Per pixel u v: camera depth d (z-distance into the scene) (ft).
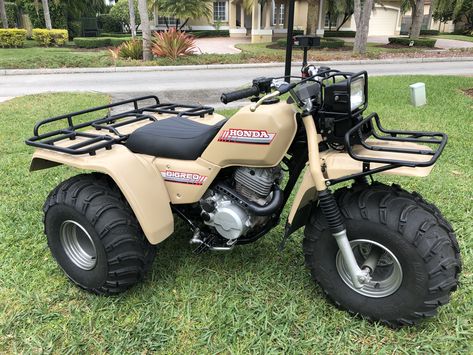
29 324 8.63
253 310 8.91
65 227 9.48
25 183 15.16
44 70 47.62
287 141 8.38
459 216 12.39
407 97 29.35
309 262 8.82
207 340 8.18
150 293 9.48
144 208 8.70
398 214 7.64
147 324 8.58
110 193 9.08
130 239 8.86
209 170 8.93
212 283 9.75
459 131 20.63
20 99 29.81
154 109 11.83
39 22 87.86
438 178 15.10
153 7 90.79
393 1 117.19
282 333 8.25
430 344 7.87
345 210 8.05
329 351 7.88
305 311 8.89
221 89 36.04
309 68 8.70
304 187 8.20
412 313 7.86
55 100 29.50
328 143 8.34
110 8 127.03
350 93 7.77
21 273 10.21
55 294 9.49
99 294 9.38
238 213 8.87
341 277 8.54
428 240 7.44
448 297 7.73
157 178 9.16
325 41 76.48
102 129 10.60
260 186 8.75
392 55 62.80
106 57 56.24
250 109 8.30
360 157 7.56
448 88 32.81
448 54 63.72
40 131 21.17
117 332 8.41
